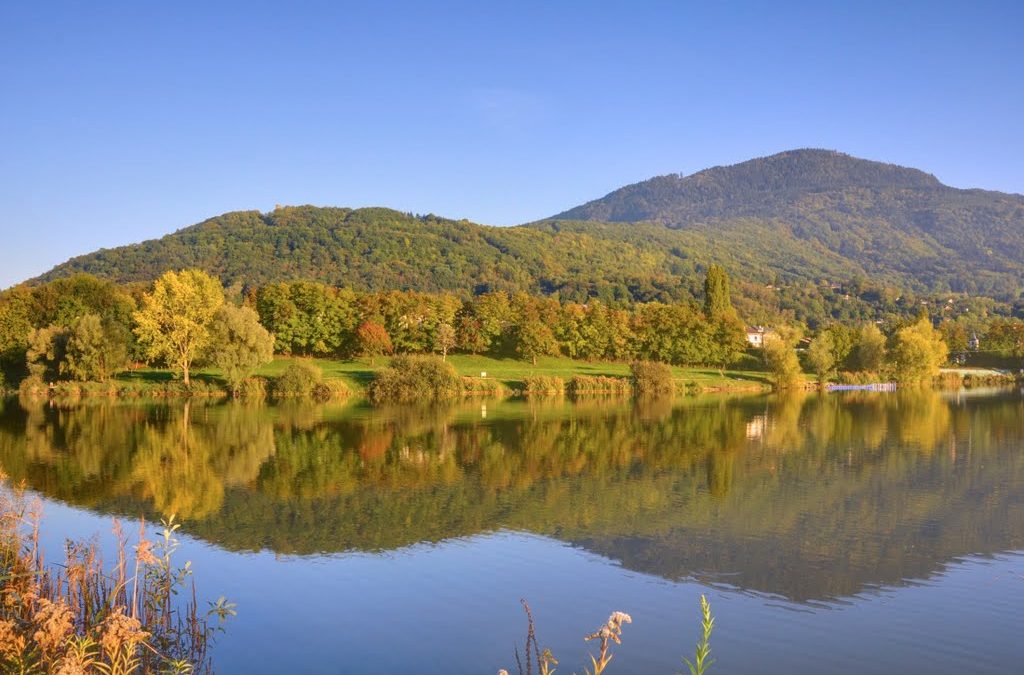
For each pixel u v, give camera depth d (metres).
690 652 20.50
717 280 164.50
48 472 45.38
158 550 29.19
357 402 91.50
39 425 67.06
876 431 65.25
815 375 139.88
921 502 37.31
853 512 35.31
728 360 138.25
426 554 29.03
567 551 29.28
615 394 106.06
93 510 35.91
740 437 61.12
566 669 19.52
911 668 19.61
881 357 140.00
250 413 77.88
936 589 25.22
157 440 58.50
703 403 94.38
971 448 54.97
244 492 39.91
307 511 35.78
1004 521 33.81
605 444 57.12
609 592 24.92
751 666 19.73
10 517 22.88
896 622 22.48
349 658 20.22
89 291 115.25
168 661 17.86
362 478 43.50
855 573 26.77
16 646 14.38
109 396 93.50
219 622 22.50
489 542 30.59
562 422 71.75
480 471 45.72
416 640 21.33
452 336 126.62
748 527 32.69
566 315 140.75
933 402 97.94
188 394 95.06
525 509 36.00
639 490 40.16
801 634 21.72
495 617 22.97
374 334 118.50
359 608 23.62
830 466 47.44
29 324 104.88
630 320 144.25
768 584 25.70
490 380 105.44
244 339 94.19
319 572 27.00
